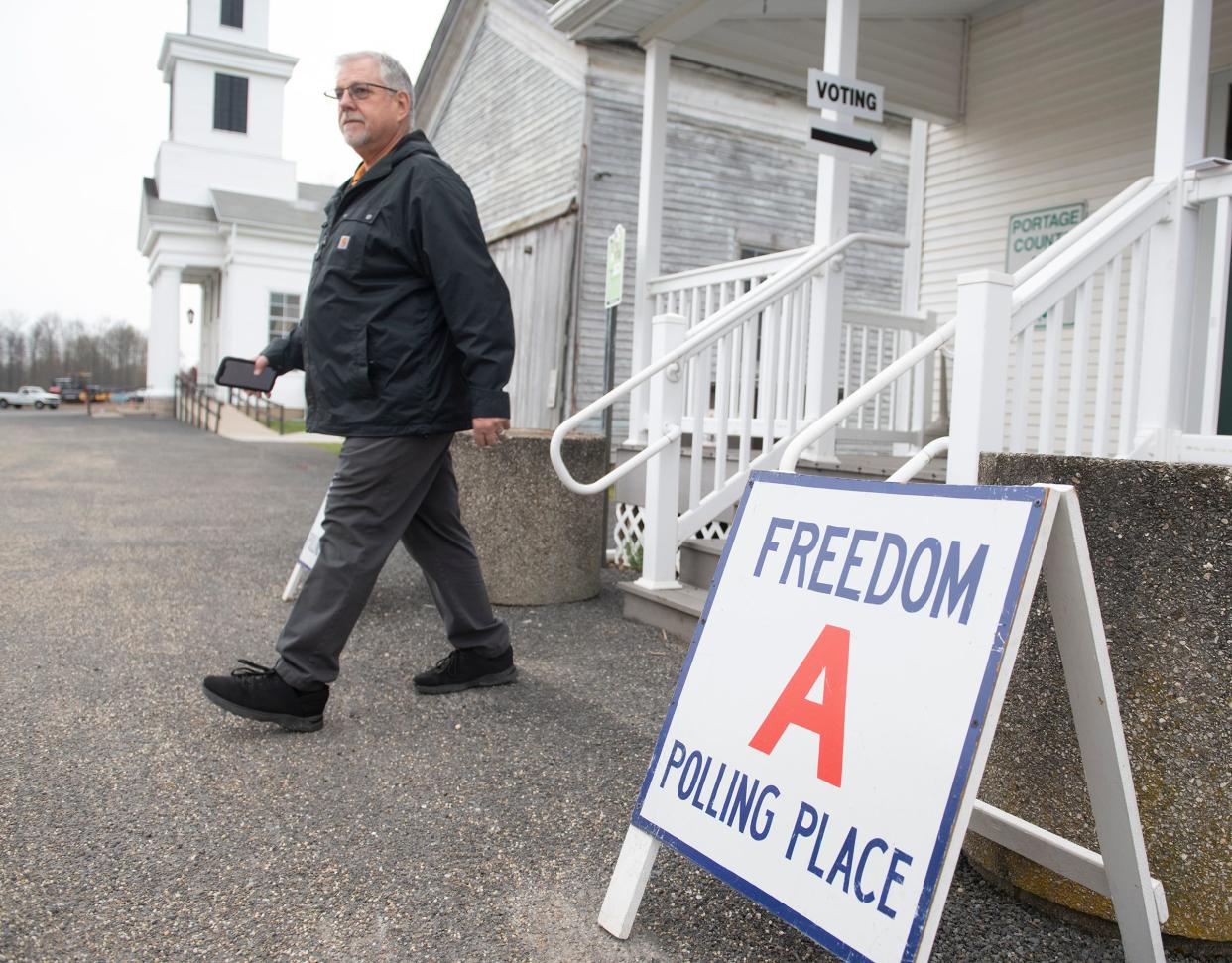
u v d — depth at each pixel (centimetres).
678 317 434
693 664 194
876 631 162
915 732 150
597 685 348
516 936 189
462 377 297
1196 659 180
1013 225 635
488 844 226
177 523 703
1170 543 182
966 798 140
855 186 1212
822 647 170
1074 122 597
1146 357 320
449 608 331
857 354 1028
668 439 428
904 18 635
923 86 649
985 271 225
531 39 1112
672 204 1056
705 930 193
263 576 520
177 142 2839
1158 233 315
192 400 2311
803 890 157
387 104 297
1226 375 489
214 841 224
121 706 311
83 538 625
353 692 333
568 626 437
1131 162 566
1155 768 183
